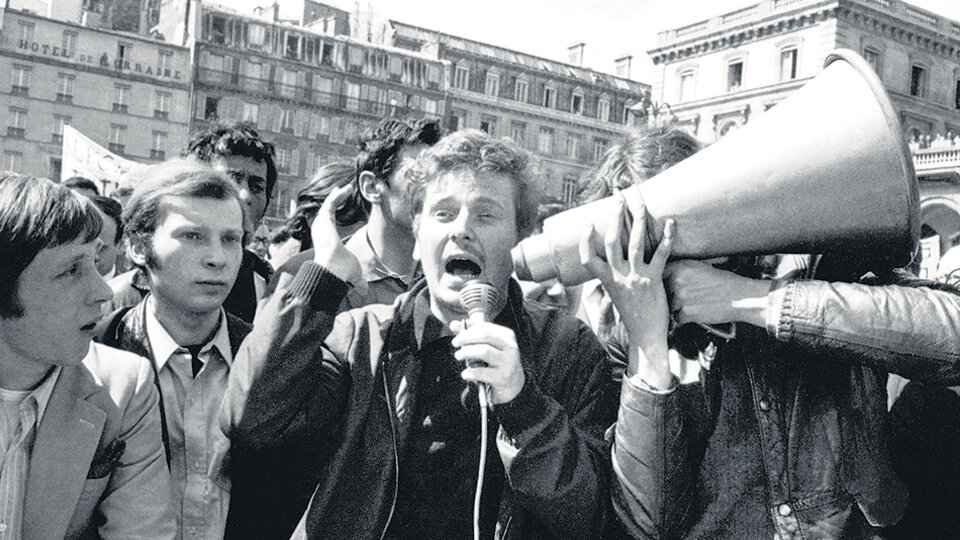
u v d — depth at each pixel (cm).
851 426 162
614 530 176
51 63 4516
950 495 232
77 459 187
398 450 178
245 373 171
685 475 162
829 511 158
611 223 156
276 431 174
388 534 178
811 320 147
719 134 3991
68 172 751
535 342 186
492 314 179
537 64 5584
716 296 156
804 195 146
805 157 146
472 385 181
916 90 3866
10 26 4441
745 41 3912
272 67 4884
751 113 3850
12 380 183
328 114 4997
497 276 179
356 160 325
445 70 5209
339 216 401
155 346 237
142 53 4700
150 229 232
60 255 176
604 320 205
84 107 4581
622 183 184
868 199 144
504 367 153
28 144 4497
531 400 157
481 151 175
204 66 4744
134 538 197
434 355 185
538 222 212
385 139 301
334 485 179
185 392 237
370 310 196
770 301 151
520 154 182
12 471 181
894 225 145
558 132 5475
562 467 158
